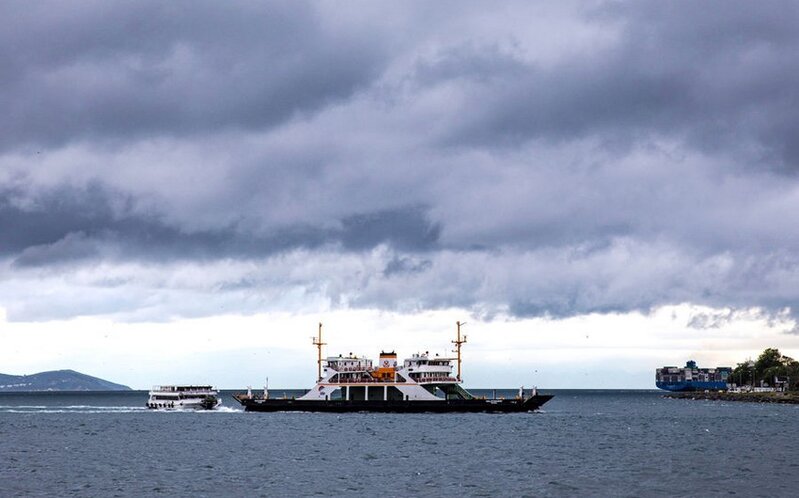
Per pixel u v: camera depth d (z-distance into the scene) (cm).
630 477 11750
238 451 15088
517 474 12069
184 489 10800
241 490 10719
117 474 12175
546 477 11769
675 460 13712
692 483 11200
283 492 10569
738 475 11938
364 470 12506
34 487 10975
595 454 14588
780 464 13175
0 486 11056
